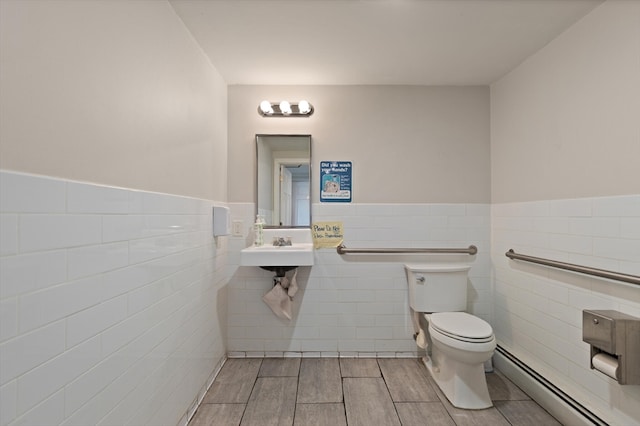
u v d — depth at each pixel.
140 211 1.28
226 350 2.53
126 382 1.18
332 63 2.23
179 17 1.68
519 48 2.03
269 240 2.56
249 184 2.58
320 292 2.57
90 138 1.00
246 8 1.61
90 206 0.99
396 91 2.60
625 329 1.36
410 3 1.58
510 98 2.35
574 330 1.75
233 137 2.58
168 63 1.55
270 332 2.56
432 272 2.33
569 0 1.56
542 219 2.01
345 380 2.20
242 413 1.83
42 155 0.82
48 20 0.84
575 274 1.75
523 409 1.87
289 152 2.59
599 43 1.60
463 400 1.88
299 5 1.59
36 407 0.79
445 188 2.60
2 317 0.71
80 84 0.96
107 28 1.08
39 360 0.80
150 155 1.37
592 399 1.64
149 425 1.35
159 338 1.44
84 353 0.96
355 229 2.58
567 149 1.81
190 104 1.83
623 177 1.48
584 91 1.70
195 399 1.86
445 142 2.60
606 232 1.56
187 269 1.76
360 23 1.76
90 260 0.99
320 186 2.59
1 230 0.71
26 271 0.77
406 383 2.16
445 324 1.98
